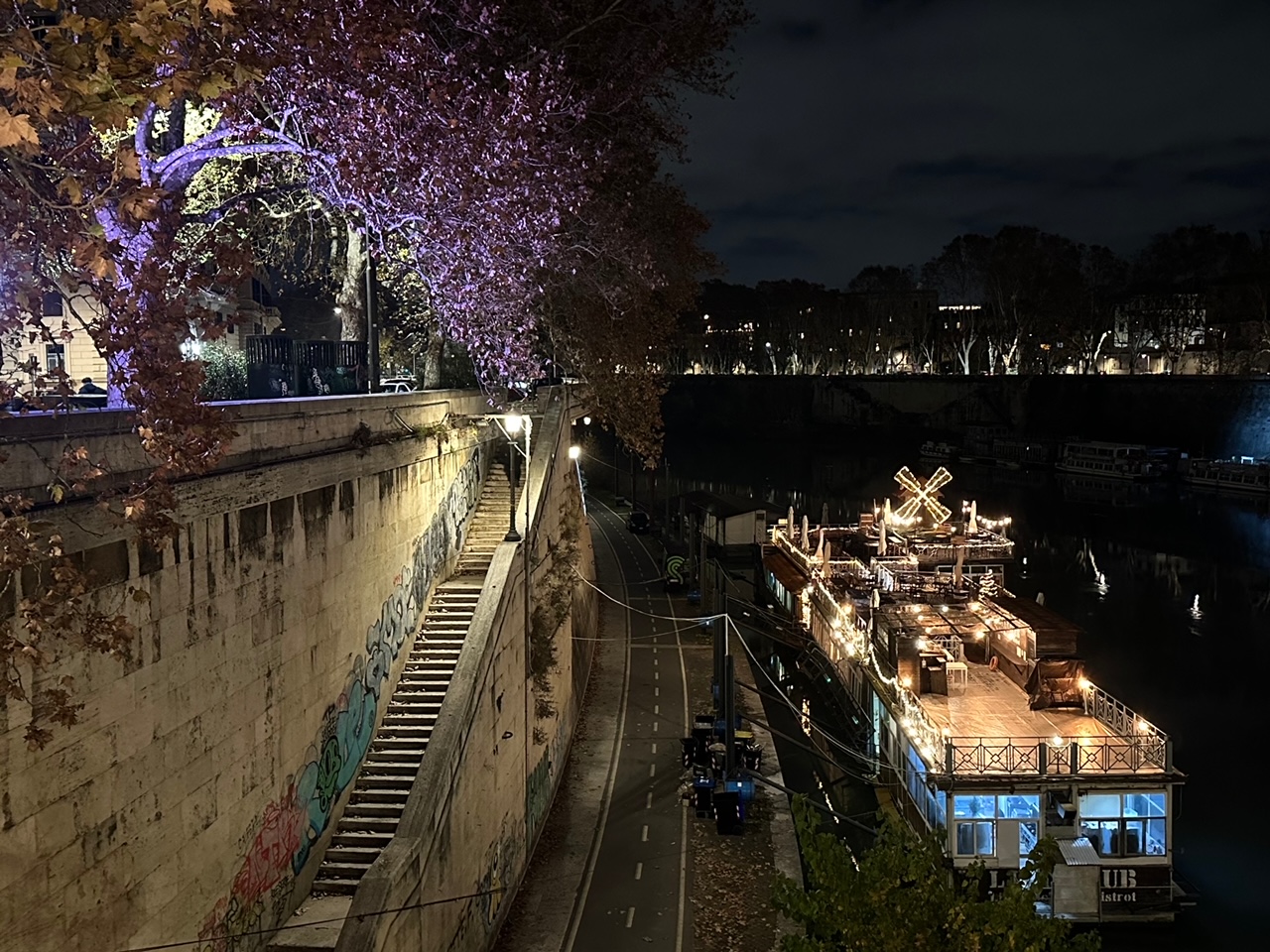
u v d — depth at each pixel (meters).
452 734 20.38
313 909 17.78
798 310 161.62
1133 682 47.97
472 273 23.16
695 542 71.62
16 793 10.70
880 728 34.66
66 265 12.75
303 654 18.30
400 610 24.33
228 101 15.17
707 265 43.66
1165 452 103.19
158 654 13.42
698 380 160.25
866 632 38.56
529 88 22.69
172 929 13.67
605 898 26.80
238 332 34.69
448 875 19.45
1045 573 68.25
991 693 33.41
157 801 13.35
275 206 31.72
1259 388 98.25
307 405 18.97
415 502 25.62
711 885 27.67
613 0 28.84
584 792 33.75
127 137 16.70
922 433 136.12
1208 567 69.31
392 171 19.44
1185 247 121.88
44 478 11.48
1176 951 26.61
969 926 13.48
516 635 26.77
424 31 23.55
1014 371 137.88
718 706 39.06
